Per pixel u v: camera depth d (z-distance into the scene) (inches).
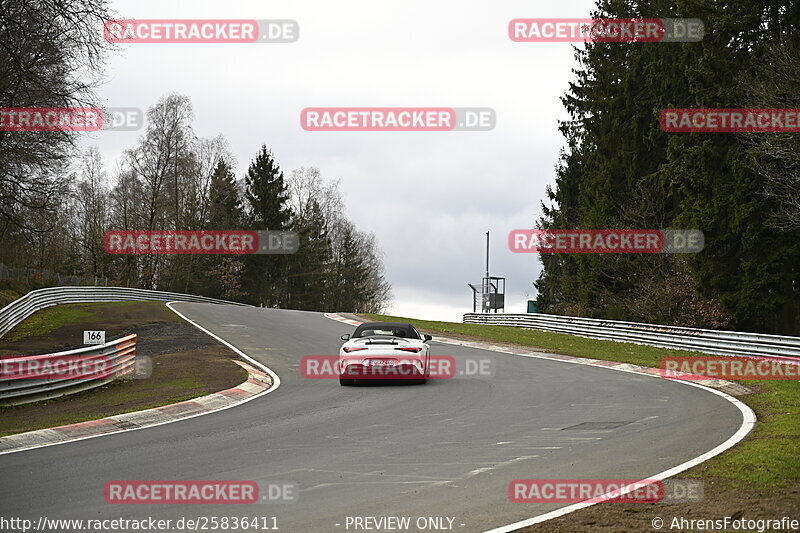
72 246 2723.9
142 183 2413.9
